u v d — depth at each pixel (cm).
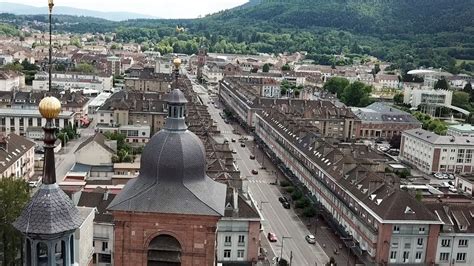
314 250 13125
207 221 4712
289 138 19762
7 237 9694
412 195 13650
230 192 11912
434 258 12138
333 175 14962
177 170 4772
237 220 11462
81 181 15238
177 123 4941
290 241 13550
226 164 15062
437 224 11938
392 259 11969
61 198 3153
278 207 15988
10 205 9662
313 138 18288
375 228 12019
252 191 17412
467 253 12344
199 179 4903
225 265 11538
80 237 10000
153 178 4809
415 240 11981
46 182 3148
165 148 4812
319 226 14688
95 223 11406
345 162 14875
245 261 11644
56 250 3170
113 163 17988
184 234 4759
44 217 3062
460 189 18925
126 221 4747
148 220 4734
